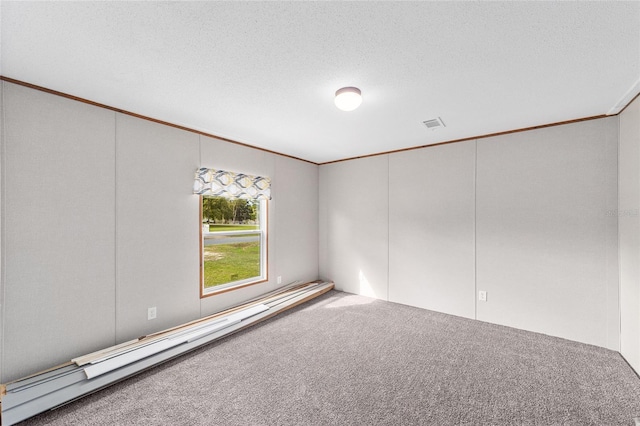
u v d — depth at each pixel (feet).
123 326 8.77
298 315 12.17
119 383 7.22
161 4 4.34
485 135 11.28
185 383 7.25
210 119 9.53
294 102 8.12
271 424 5.85
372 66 6.20
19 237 6.89
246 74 6.57
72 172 7.75
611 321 8.99
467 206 11.77
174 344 8.57
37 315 7.14
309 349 9.12
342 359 8.48
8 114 6.75
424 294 13.00
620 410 6.25
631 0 4.21
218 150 11.59
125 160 8.83
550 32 4.99
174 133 10.12
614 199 8.97
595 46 5.39
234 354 8.79
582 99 7.89
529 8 4.42
